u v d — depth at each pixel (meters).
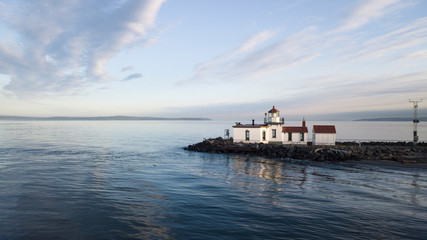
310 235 13.57
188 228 14.44
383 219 15.87
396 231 14.12
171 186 24.05
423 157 40.59
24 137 91.31
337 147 48.84
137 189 22.80
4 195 20.55
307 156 43.09
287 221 15.43
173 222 15.29
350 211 17.23
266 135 56.12
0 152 48.97
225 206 18.23
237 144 54.53
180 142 78.75
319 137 51.97
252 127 56.91
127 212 16.92
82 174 29.20
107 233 13.81
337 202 19.25
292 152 45.66
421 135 108.56
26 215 16.30
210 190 22.64
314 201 19.48
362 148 47.50
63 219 15.68
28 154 46.66
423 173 31.23
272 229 14.29
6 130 145.25
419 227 14.69
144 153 50.94
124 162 39.00
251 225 14.86
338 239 13.09
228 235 13.59
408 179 27.77
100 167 34.12
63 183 24.70
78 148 58.09
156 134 122.81
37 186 23.42
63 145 64.50
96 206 18.05
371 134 117.38
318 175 29.84
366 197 20.67
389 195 21.28
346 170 33.22
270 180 26.98
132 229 14.30
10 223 15.02
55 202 18.89
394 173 31.20
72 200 19.39
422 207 18.22
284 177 28.59
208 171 32.19
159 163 38.50
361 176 29.33
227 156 47.41
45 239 13.09
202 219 15.75
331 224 15.01
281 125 55.94
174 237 13.34
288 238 13.21
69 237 13.33
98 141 78.94
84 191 21.89
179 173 30.64
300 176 29.22
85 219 15.69
